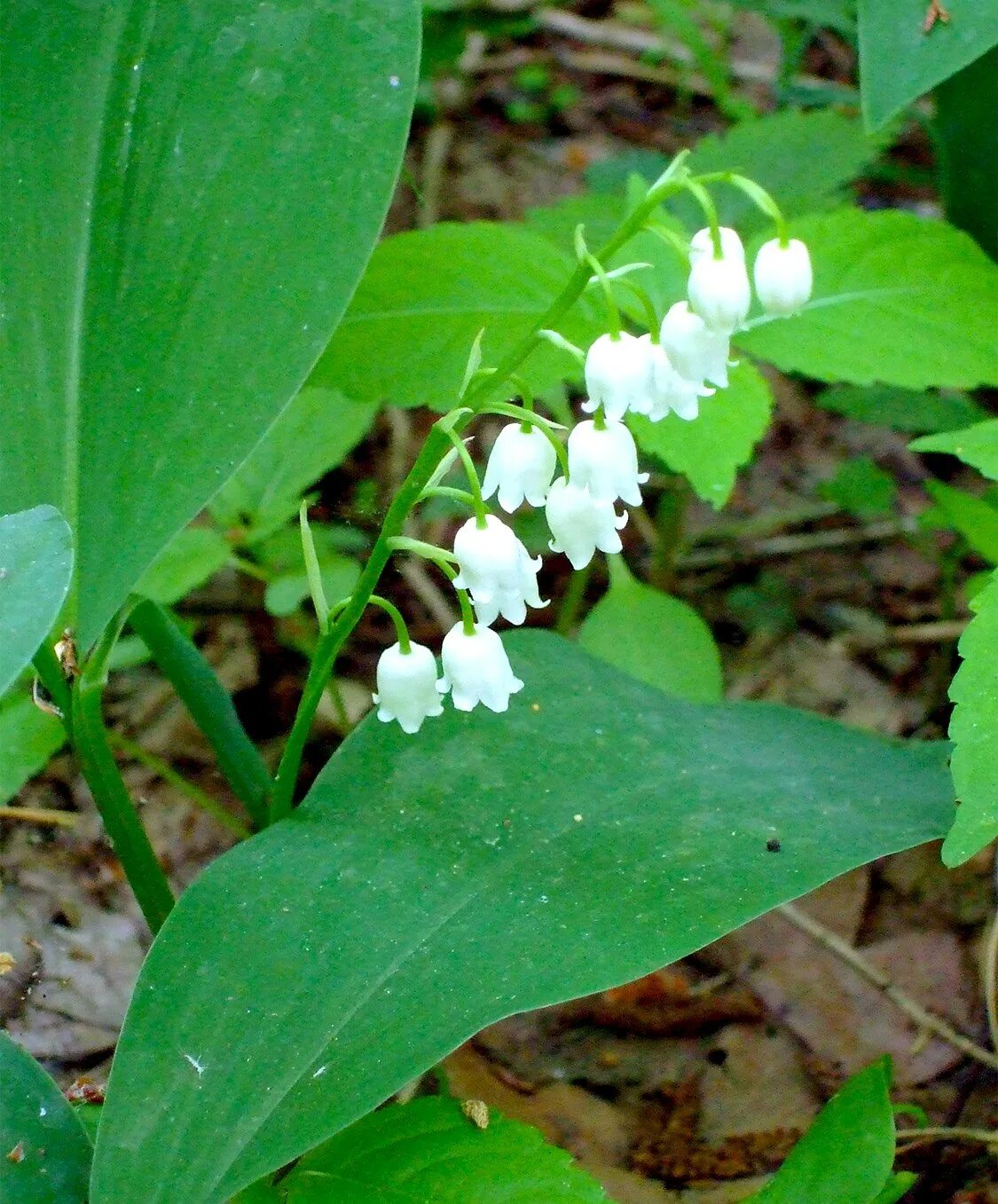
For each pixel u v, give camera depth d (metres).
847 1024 0.27
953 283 0.27
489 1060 0.27
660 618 0.28
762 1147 0.26
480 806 0.23
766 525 0.36
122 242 0.23
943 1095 0.26
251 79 0.23
